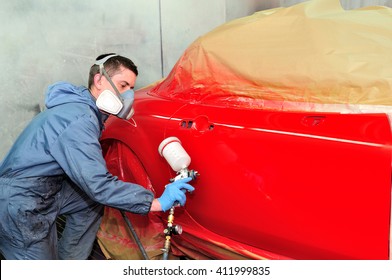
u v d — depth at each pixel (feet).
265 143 4.93
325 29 5.38
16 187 5.31
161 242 6.93
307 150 4.55
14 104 10.09
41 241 5.63
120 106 5.41
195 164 5.66
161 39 12.37
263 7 14.71
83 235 6.89
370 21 5.67
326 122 4.64
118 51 11.51
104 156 7.97
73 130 5.06
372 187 4.02
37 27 10.05
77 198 6.34
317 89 5.11
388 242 3.94
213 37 6.30
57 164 5.34
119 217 7.47
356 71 4.86
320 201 4.40
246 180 5.05
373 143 4.10
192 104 6.27
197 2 12.95
